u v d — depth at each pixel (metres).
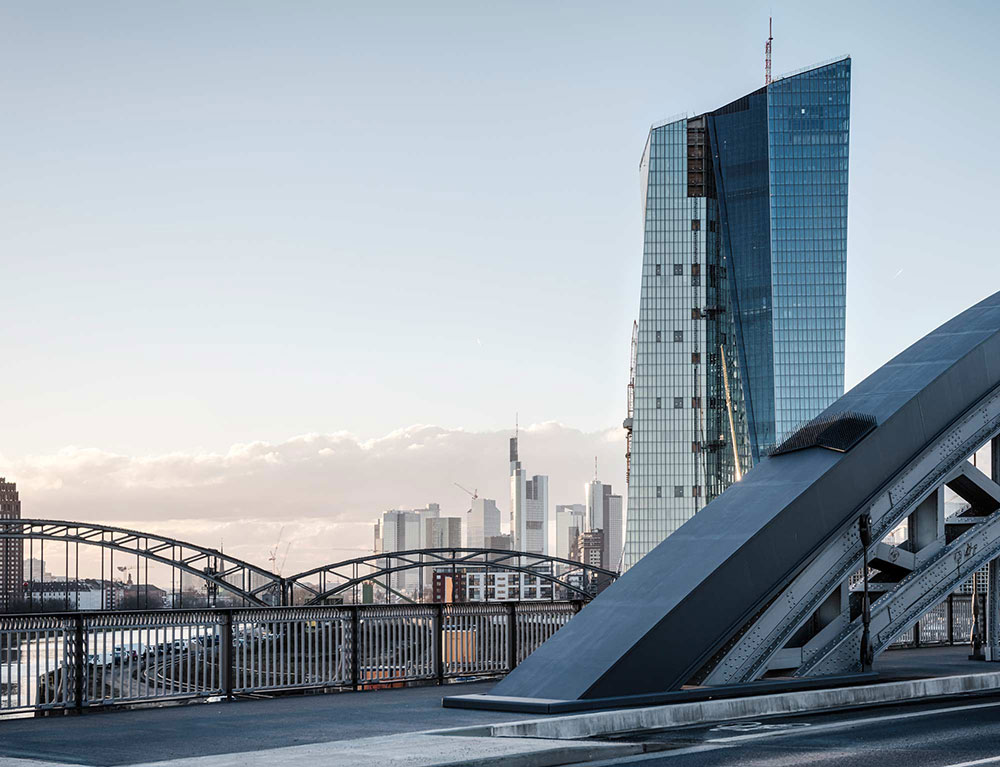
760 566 17.17
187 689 18.00
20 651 16.42
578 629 17.19
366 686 20.34
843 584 18.78
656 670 15.99
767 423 195.25
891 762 11.76
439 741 13.09
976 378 20.08
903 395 19.44
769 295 198.50
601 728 14.62
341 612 20.17
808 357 196.38
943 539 20.12
